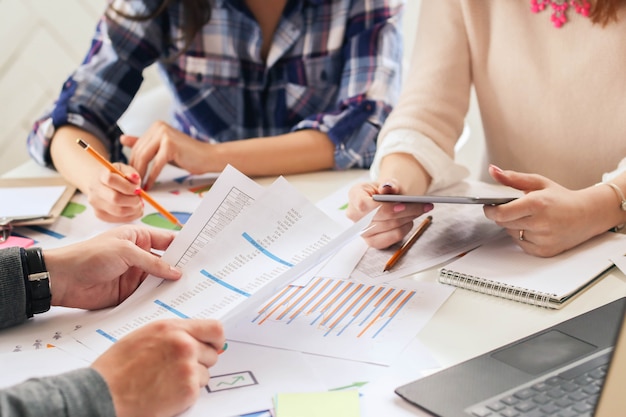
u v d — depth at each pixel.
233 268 0.89
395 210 1.02
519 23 1.31
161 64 1.63
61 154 1.41
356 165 1.45
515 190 1.26
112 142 1.55
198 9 1.51
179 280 0.89
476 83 1.41
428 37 1.41
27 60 2.15
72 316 0.89
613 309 0.84
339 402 0.69
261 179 1.41
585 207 0.99
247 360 0.78
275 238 0.92
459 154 1.90
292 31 1.57
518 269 0.94
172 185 1.38
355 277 0.96
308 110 1.62
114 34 1.54
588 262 0.95
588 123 1.28
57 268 0.88
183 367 0.68
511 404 0.67
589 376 0.70
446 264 0.99
